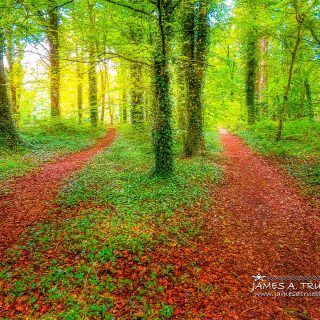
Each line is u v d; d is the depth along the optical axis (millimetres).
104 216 7516
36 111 29750
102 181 10352
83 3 10891
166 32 9484
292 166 12516
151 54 9328
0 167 11469
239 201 9148
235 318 4277
